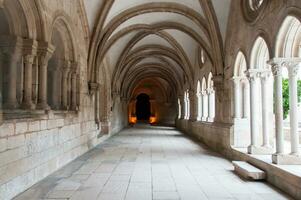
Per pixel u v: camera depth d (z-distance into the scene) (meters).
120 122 24.33
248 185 6.00
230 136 9.55
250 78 8.10
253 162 7.24
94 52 11.77
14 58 6.11
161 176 6.81
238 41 9.28
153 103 38.31
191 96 19.23
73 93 9.58
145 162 8.70
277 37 6.17
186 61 18.53
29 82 6.29
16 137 5.27
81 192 5.41
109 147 12.38
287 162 6.04
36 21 6.50
